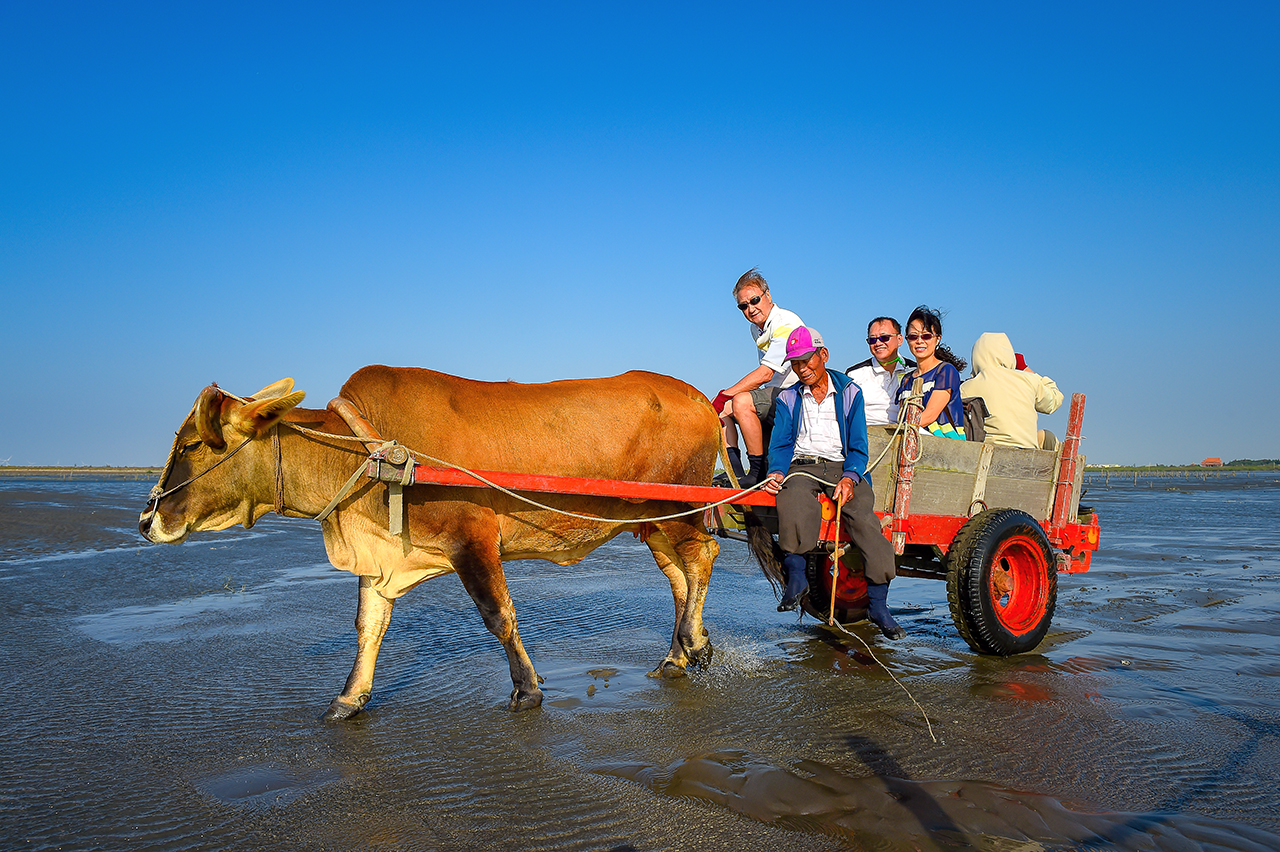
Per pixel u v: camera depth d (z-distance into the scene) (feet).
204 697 17.53
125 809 12.06
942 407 22.07
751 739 14.66
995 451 22.45
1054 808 11.68
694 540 19.61
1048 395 25.71
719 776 12.89
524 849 10.75
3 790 12.73
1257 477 218.59
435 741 14.82
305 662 20.43
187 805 12.19
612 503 18.51
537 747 14.43
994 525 20.36
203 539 47.19
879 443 20.80
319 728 15.58
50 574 33.68
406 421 16.83
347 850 10.77
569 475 18.06
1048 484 23.54
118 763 13.82
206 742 14.83
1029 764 13.39
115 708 16.75
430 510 16.46
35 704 17.01
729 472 20.83
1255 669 19.39
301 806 12.10
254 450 16.79
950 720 15.64
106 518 53.11
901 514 20.13
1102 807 11.78
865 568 19.15
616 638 23.32
